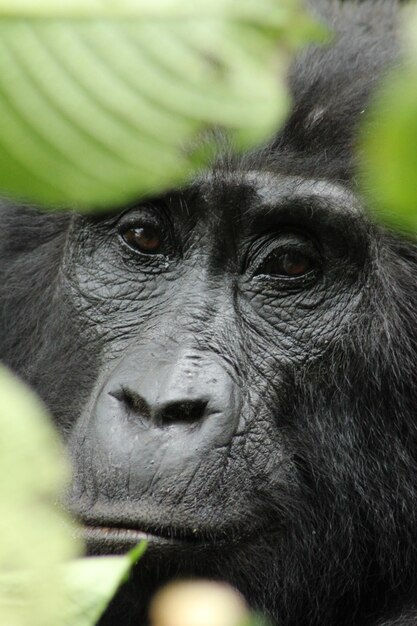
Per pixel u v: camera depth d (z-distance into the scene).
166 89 1.13
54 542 1.10
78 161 1.15
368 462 7.77
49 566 1.10
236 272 7.68
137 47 1.13
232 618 1.54
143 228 7.76
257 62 1.12
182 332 7.20
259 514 6.93
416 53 1.15
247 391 7.18
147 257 7.78
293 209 7.51
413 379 7.88
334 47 8.06
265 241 7.66
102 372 7.46
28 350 8.51
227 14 1.12
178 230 7.69
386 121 1.31
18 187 1.16
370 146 1.12
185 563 6.50
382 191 1.19
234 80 1.12
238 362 7.24
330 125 7.65
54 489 1.08
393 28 8.66
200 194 7.53
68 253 8.08
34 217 8.73
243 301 7.64
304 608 7.62
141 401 6.53
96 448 6.49
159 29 1.13
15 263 8.79
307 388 7.57
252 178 7.51
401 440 7.88
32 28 1.14
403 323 7.80
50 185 1.16
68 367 7.81
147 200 7.68
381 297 7.73
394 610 7.89
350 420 7.71
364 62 7.92
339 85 7.77
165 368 6.76
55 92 1.14
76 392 7.70
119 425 6.50
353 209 7.47
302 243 7.67
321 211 7.48
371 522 7.78
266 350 7.48
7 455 1.07
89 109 1.14
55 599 1.13
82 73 1.14
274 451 7.16
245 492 6.79
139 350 7.02
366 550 7.82
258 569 6.94
